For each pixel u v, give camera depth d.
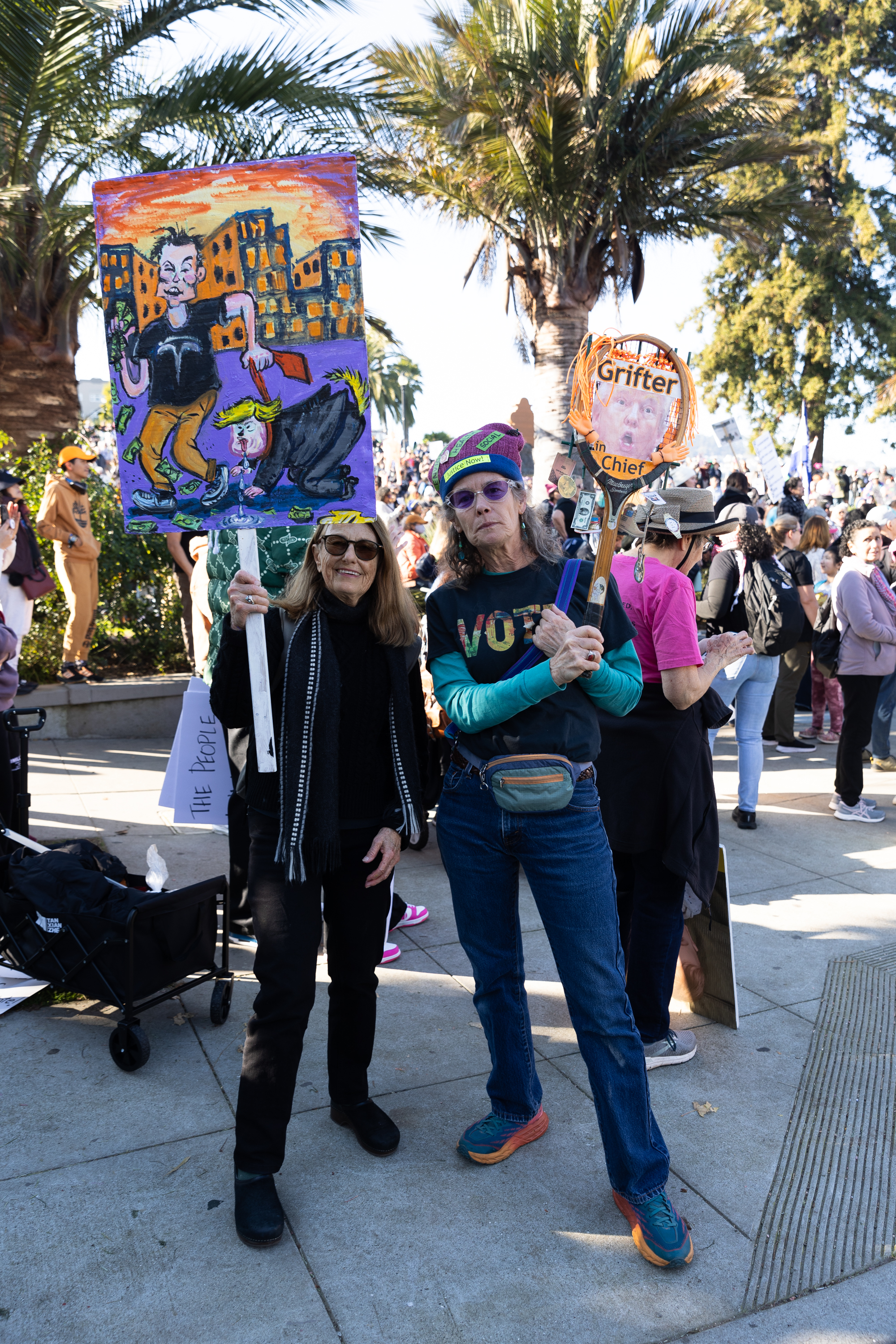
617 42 9.85
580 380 2.17
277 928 2.21
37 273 8.48
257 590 2.21
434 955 3.76
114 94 8.06
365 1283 2.08
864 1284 2.12
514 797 2.12
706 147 11.14
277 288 2.25
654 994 2.94
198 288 2.26
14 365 8.66
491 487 2.15
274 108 8.23
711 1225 2.29
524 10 9.84
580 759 2.20
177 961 3.01
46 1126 2.60
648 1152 2.21
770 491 10.27
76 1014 3.22
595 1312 2.02
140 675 8.02
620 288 11.43
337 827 2.24
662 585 2.65
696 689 2.60
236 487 2.29
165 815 5.34
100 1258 2.13
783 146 11.60
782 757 7.27
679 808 2.69
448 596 2.29
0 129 7.29
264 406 2.27
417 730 2.47
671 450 2.18
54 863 3.09
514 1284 2.09
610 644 2.25
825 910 4.29
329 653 2.27
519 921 2.47
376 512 2.29
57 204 8.41
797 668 7.36
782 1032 3.22
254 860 2.28
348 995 2.49
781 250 28.28
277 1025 2.21
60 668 7.53
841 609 5.46
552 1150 2.55
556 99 9.97
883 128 28.80
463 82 10.33
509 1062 2.50
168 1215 2.27
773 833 5.41
